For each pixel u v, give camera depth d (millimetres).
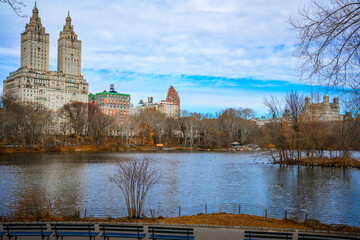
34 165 72188
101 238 18047
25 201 33719
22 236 18531
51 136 136875
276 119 73188
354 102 15789
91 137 147750
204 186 46531
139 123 151500
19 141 119438
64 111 163625
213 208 33625
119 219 23859
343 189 44406
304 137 68438
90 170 63406
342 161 70500
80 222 22094
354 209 33562
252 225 21234
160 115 170125
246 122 160875
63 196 39312
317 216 30859
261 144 82812
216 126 158125
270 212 32031
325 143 75500
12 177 54375
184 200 37312
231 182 50281
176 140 174750
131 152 122812
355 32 14719
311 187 45969
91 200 37125
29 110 118250
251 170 65812
